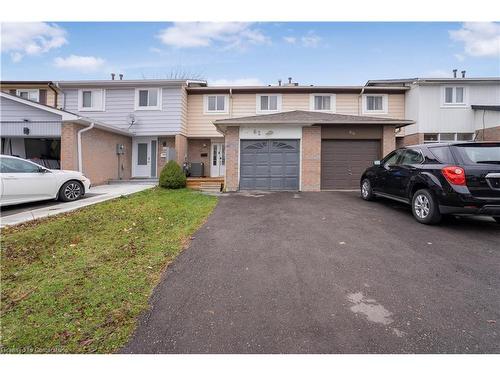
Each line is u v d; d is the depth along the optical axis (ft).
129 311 9.31
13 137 45.52
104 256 14.30
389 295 10.33
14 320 8.82
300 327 8.47
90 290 10.69
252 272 12.32
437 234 17.81
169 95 53.83
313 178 40.34
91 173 44.91
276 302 9.87
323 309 9.42
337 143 41.42
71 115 40.22
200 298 10.18
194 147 58.85
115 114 54.24
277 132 40.68
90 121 42.11
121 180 49.98
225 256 14.20
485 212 17.90
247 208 26.43
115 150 51.55
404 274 12.10
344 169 41.47
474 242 16.29
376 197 29.91
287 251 14.84
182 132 54.60
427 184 19.94
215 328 8.47
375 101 57.06
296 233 18.08
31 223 21.07
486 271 12.41
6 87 55.62
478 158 18.43
